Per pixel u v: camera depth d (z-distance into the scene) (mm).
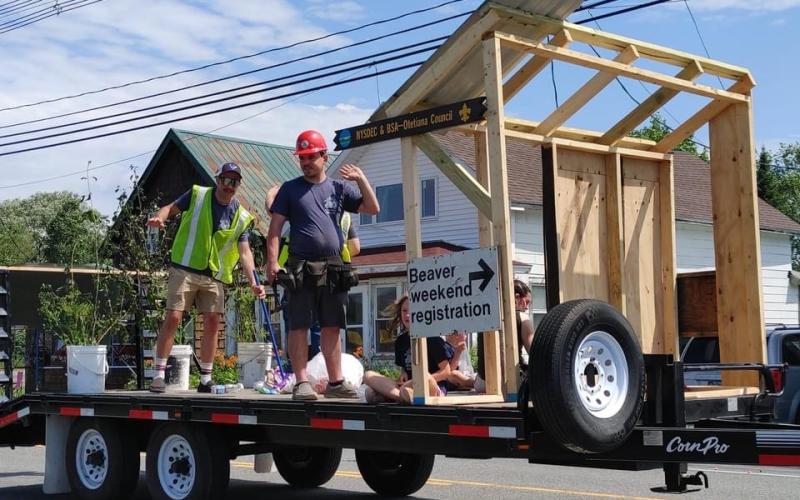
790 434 5594
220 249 9977
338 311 7895
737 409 7281
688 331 8633
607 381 6090
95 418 9328
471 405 6613
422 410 6637
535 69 7672
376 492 10062
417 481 9766
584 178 8094
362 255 26219
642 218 8453
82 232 18375
